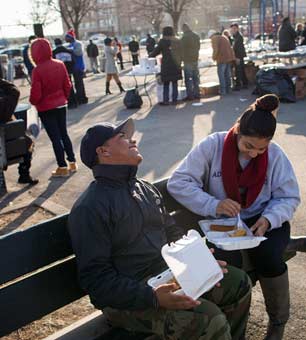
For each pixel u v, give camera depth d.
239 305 2.33
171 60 11.45
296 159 6.32
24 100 14.62
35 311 2.18
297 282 3.38
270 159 2.66
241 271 2.38
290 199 2.66
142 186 2.36
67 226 2.25
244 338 2.66
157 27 39.72
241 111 10.19
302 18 27.94
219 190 2.70
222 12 58.28
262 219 2.56
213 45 12.36
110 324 2.38
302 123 8.48
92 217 2.08
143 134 8.70
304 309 3.06
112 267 2.10
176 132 8.67
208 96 12.62
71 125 10.21
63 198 5.62
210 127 8.88
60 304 2.29
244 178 2.62
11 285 2.10
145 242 2.23
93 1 53.91
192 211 2.68
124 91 15.09
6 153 5.61
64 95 6.37
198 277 1.96
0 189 5.91
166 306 1.96
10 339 2.90
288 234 2.66
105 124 2.24
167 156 7.14
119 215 2.13
